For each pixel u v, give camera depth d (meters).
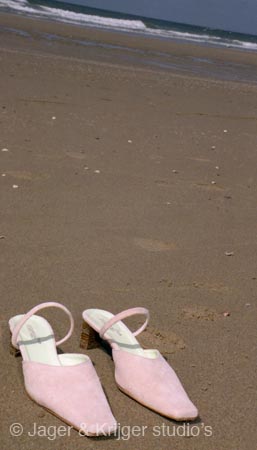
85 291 3.25
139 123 7.39
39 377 2.30
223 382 2.62
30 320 2.71
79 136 6.36
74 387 2.27
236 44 37.81
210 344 2.91
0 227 3.89
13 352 2.55
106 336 2.60
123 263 3.67
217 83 12.21
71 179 5.02
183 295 3.38
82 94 8.41
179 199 5.00
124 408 2.34
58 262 3.54
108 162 5.66
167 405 2.29
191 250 4.03
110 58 13.52
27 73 9.14
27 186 4.70
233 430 2.34
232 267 3.88
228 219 4.74
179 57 17.22
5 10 26.30
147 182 5.29
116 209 4.53
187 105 9.07
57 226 4.05
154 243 4.04
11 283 3.21
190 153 6.51
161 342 2.85
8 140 5.79
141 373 2.39
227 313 3.25
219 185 5.59
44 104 7.42
